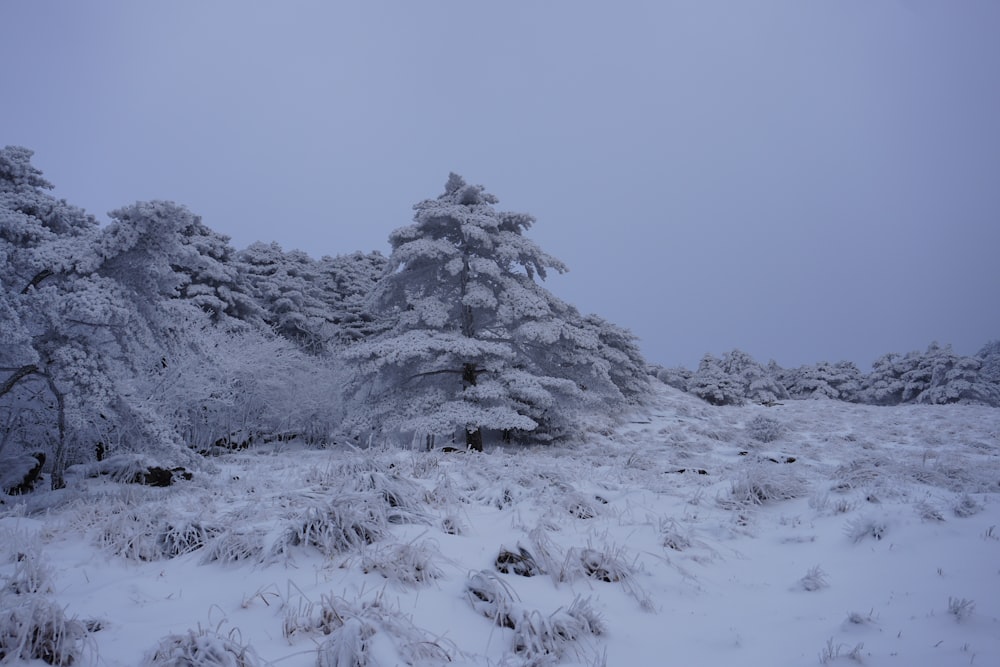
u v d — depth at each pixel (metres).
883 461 10.85
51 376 10.35
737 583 5.75
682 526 7.37
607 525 7.23
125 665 3.61
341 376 23.86
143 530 6.29
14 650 3.52
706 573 5.95
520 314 18.95
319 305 34.88
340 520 5.73
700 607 5.10
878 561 5.84
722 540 7.04
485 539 6.29
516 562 5.38
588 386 22.02
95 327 10.70
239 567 5.37
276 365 22.31
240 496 8.64
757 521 7.80
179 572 5.44
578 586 5.22
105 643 3.88
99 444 13.92
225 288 27.53
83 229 12.95
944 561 5.57
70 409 10.27
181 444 11.19
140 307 11.34
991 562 5.41
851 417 31.91
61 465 10.41
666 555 6.20
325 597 4.33
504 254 18.92
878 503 7.67
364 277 39.72
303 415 22.98
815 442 23.30
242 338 22.53
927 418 30.03
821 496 8.46
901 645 4.03
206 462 11.57
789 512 8.20
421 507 7.00
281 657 3.69
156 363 16.03
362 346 18.20
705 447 21.06
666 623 4.71
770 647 4.23
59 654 3.59
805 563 6.19
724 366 55.66
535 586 5.07
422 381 19.67
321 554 5.43
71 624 3.81
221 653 3.46
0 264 9.77
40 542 6.42
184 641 3.61
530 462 11.45
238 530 5.95
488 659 3.85
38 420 12.35
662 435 24.67
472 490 8.59
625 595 5.16
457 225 19.48
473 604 4.62
